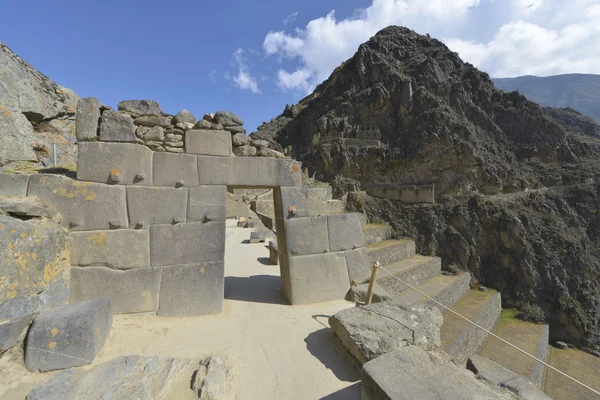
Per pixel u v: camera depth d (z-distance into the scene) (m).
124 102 3.94
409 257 12.26
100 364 2.53
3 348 2.21
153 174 3.76
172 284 3.75
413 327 3.06
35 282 2.73
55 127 7.22
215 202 4.04
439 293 9.74
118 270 3.54
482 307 11.01
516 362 8.60
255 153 4.55
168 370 2.41
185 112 4.20
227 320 3.78
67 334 2.44
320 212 11.70
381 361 2.29
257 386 2.58
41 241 2.83
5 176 3.16
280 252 5.00
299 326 3.72
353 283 4.83
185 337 3.27
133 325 3.35
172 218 3.81
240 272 6.66
